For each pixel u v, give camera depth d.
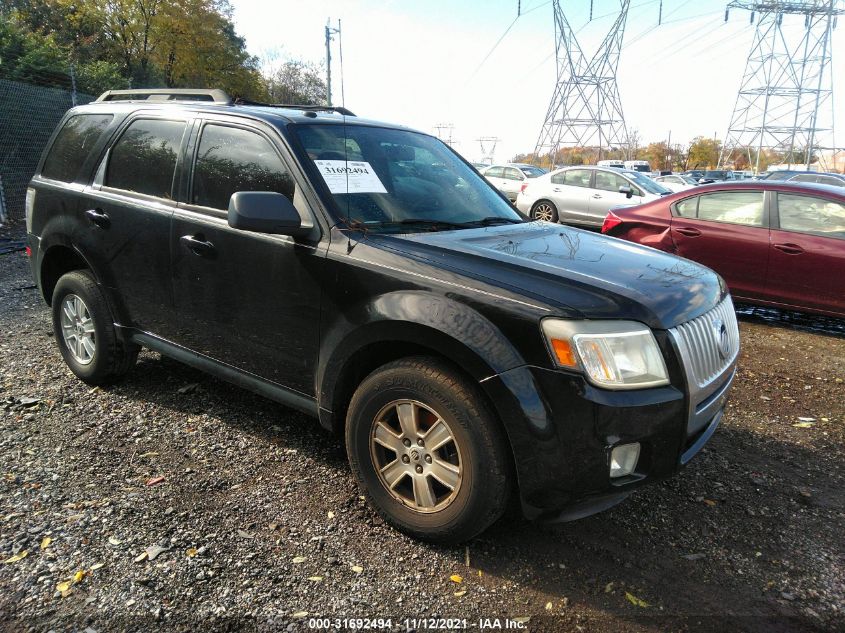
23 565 2.36
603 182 14.41
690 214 7.22
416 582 2.40
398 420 2.70
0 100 12.37
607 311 2.33
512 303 2.36
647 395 2.31
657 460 2.39
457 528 2.49
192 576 2.35
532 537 2.75
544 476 2.29
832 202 6.33
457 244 2.80
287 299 2.95
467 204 3.55
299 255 2.90
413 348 2.67
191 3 29.00
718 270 6.91
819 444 3.83
